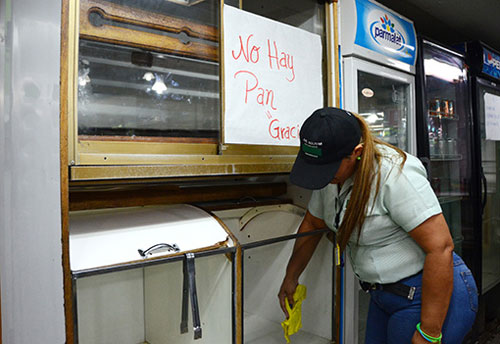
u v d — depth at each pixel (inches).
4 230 31.9
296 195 63.2
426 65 83.6
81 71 33.8
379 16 67.9
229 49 41.8
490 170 112.2
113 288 53.2
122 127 36.2
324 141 39.3
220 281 41.7
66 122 29.9
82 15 33.2
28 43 31.0
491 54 102.6
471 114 97.8
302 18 58.7
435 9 96.5
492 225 113.9
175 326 48.3
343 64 64.0
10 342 31.8
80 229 37.4
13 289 31.8
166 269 49.4
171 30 39.6
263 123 45.1
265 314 64.9
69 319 30.0
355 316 61.8
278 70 47.0
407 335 45.4
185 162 39.3
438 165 97.3
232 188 58.8
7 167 31.7
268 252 63.2
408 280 45.4
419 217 40.8
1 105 31.7
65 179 29.7
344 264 59.0
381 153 43.9
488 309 115.5
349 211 43.7
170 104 39.9
